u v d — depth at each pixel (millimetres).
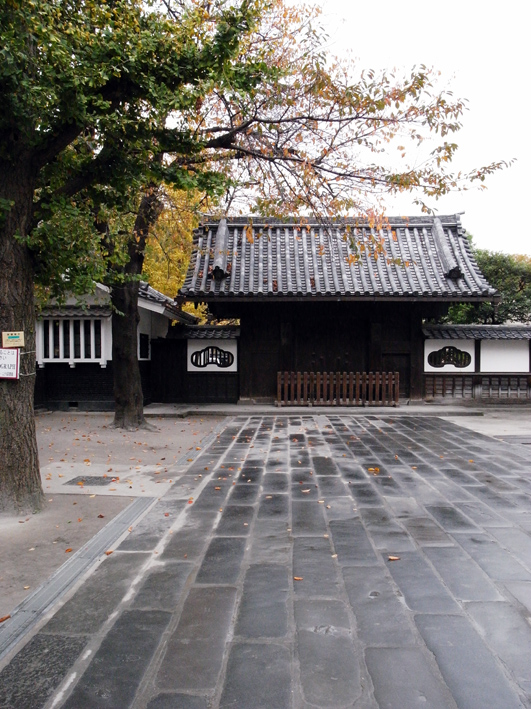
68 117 4582
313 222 16516
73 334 13969
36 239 4680
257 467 7207
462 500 5512
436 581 3506
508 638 2781
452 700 2277
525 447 8781
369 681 2416
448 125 7664
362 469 7039
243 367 15336
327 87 7645
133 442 9398
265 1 7457
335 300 14047
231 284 14328
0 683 2443
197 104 7895
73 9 4848
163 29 5145
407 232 16562
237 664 2562
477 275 14812
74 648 2734
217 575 3633
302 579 3549
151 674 2496
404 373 15367
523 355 15156
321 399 14734
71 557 3943
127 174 5242
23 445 5051
